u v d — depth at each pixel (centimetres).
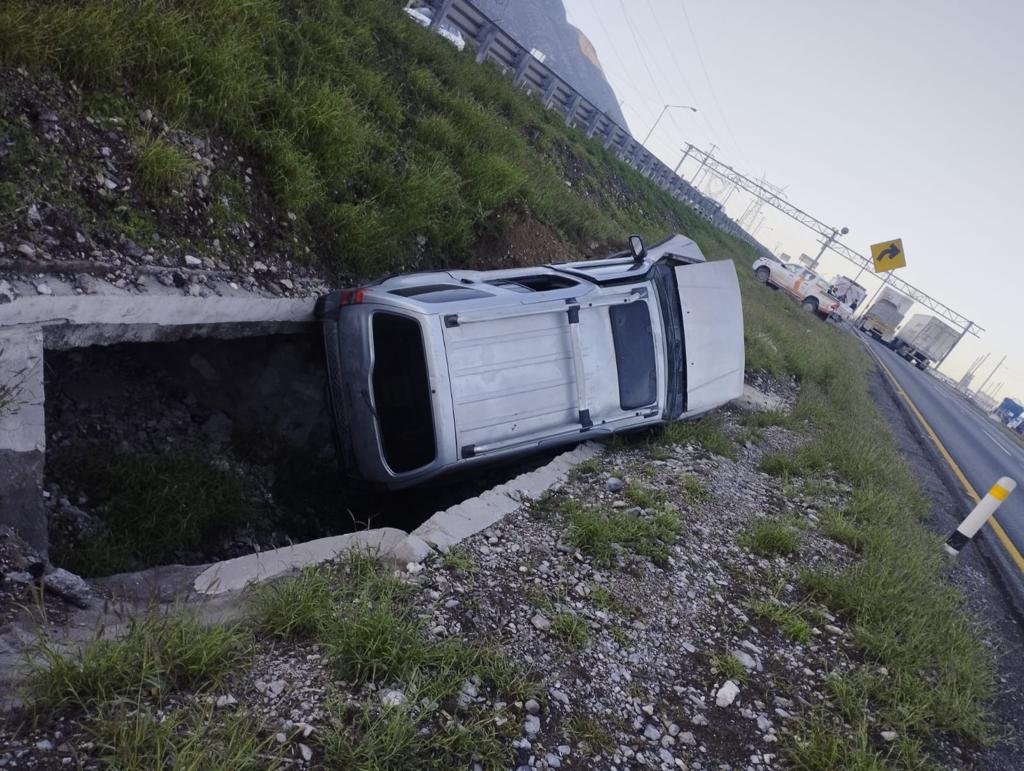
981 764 399
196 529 450
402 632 318
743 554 552
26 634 269
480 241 864
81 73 446
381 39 941
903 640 490
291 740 254
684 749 335
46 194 394
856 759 344
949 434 1867
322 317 543
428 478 492
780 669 421
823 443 948
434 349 481
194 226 488
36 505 334
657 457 686
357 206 644
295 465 567
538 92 1783
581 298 589
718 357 783
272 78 630
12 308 349
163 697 254
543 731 309
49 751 222
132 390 497
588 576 444
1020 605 713
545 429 555
